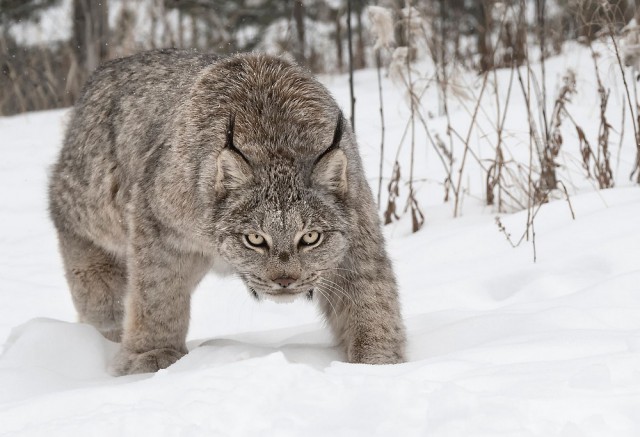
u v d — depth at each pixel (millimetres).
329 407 5945
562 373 6211
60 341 9367
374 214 9211
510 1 17047
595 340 7129
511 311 9180
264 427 5777
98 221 10875
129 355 9367
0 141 23531
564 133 16891
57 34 32750
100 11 30781
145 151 9891
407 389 6039
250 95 9086
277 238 8258
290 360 8695
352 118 14680
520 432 5285
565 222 12312
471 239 12391
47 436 5875
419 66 23156
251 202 8414
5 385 7988
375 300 8945
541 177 13570
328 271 8664
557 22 23250
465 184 15602
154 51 11156
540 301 9461
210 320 11344
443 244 12430
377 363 8742
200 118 9141
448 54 23391
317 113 9102
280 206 8328
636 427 5301
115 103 10859
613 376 6105
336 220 8531
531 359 6926
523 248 11617
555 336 7504
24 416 6512
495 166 14102
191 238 9047
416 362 7070
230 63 9508
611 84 19203
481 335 8625
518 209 13891
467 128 18125
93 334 9711
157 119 10000
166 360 9289
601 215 11914
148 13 28219
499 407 5586
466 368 6609
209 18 31766
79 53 31203
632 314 8422
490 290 10695
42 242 15812
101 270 11156
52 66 31297
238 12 31953
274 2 33156
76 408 6555
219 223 8539
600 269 10422
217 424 5832
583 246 11156
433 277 11320
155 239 9266
